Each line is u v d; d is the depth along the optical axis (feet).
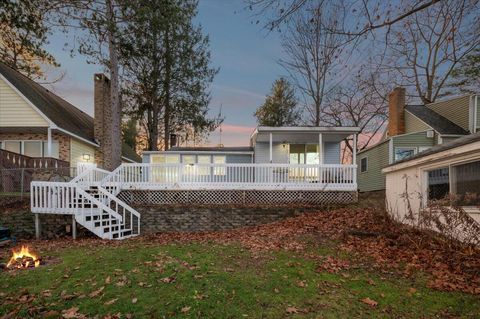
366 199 45.68
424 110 66.44
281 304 13.38
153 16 50.34
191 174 44.24
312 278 16.62
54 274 17.47
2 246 27.61
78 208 32.94
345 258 20.54
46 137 55.83
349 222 31.83
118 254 21.91
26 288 15.43
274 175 44.78
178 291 14.52
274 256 21.06
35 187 33.30
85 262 19.83
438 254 20.15
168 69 77.82
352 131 47.93
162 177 44.45
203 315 12.30
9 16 46.09
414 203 28.89
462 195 22.88
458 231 21.07
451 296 14.40
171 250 22.94
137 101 79.97
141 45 72.18
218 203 43.29
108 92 67.15
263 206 40.86
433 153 24.95
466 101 59.26
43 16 45.19
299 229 31.04
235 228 39.91
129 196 43.42
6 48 74.02
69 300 13.96
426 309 13.19
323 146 59.31
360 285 15.74
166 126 83.82
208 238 30.68
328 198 43.75
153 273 17.10
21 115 51.31
